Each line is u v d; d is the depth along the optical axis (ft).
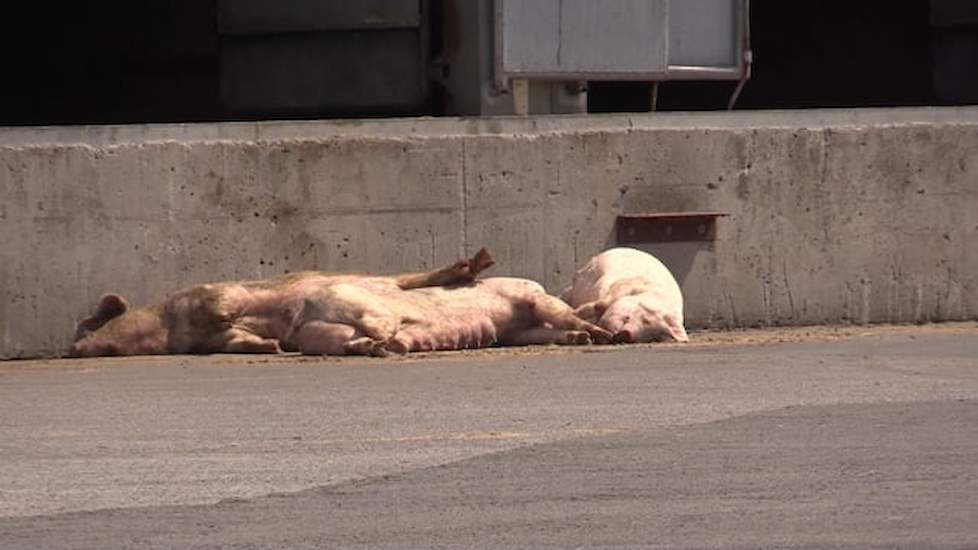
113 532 32.19
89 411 46.47
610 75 84.12
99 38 115.75
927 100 113.80
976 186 72.43
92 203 65.10
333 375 53.42
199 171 65.87
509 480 36.01
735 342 62.95
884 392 47.39
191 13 114.73
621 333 61.57
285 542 31.22
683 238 69.36
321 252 66.69
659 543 30.71
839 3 116.67
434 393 48.60
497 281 62.34
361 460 38.47
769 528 31.68
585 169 68.44
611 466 37.24
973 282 72.54
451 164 67.46
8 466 38.55
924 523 31.91
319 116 94.73
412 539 31.27
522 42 82.53
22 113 116.67
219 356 60.44
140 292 65.41
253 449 40.11
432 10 88.99
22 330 64.75
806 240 70.69
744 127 70.08
